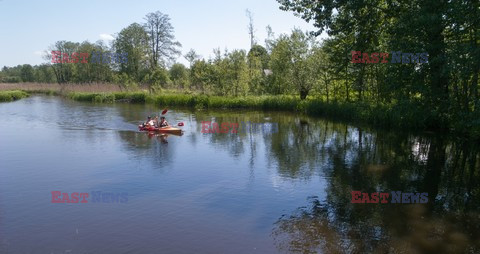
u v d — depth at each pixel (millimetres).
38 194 8500
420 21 14391
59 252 5738
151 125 18469
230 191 8734
